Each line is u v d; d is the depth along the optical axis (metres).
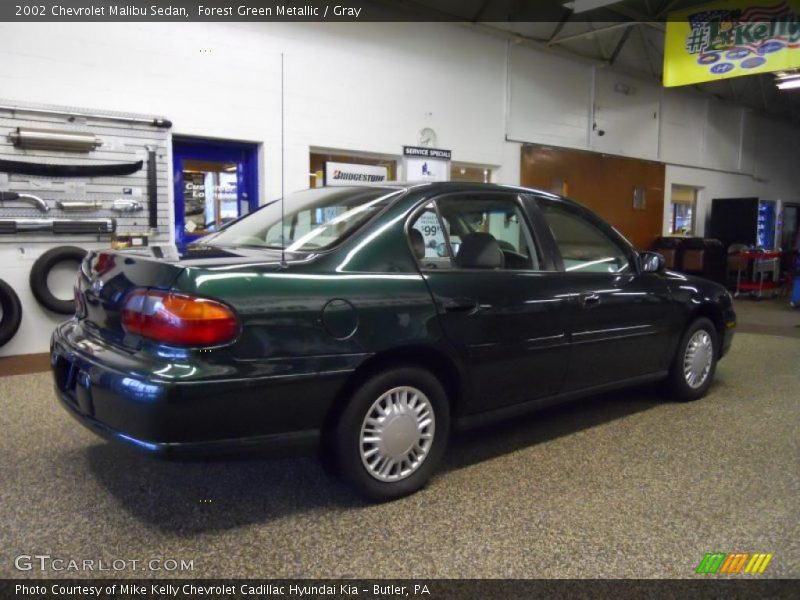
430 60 8.05
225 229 3.47
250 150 6.77
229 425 2.25
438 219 3.02
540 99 9.53
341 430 2.56
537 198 3.50
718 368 5.59
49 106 5.31
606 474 3.09
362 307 2.56
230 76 6.37
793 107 14.96
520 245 3.36
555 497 2.81
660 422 3.93
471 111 8.60
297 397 2.38
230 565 2.22
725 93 12.98
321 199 3.28
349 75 7.27
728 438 3.64
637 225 11.65
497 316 3.00
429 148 8.13
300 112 6.92
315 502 2.74
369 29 7.39
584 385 3.54
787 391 4.75
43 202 5.32
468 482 2.97
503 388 3.11
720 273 11.92
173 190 6.32
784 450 3.45
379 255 2.72
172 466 3.11
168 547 2.33
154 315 2.22
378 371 2.64
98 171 5.55
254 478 2.99
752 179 14.66
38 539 2.38
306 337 2.40
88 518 2.56
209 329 2.20
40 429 3.62
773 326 8.30
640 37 10.70
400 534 2.46
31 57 5.28
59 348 2.70
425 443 2.82
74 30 5.45
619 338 3.65
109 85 5.67
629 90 11.06
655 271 3.93
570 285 3.39
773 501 2.80
